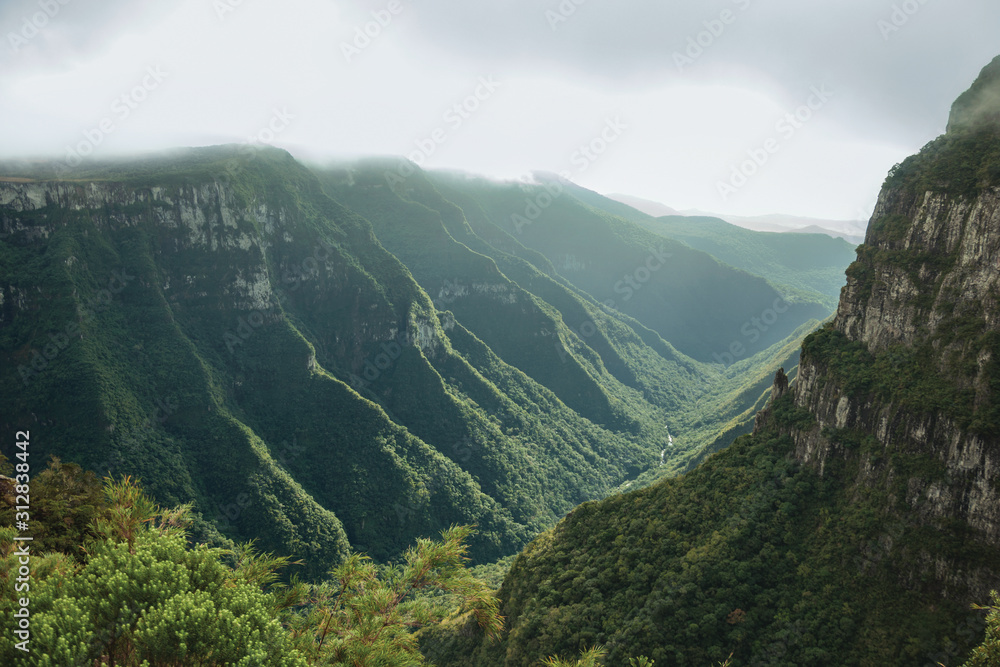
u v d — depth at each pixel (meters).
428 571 14.46
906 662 46.56
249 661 10.75
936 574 48.16
